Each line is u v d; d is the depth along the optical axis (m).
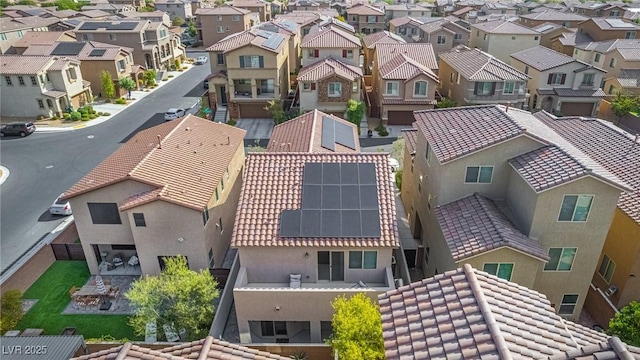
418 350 10.92
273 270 20.55
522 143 20.16
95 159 41.31
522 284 19.09
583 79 50.59
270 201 20.98
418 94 46.59
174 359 12.06
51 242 28.38
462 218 20.23
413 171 28.45
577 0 120.81
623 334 17.23
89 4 110.25
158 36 69.94
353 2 111.19
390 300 12.85
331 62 48.00
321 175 21.91
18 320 22.05
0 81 49.72
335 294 19.33
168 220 23.12
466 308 11.59
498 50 62.91
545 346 10.84
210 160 26.94
